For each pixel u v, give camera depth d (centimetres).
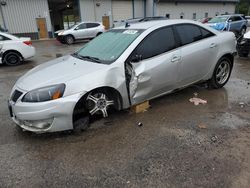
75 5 2909
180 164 279
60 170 277
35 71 392
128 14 3069
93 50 433
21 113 324
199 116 400
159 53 404
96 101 362
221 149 306
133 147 317
